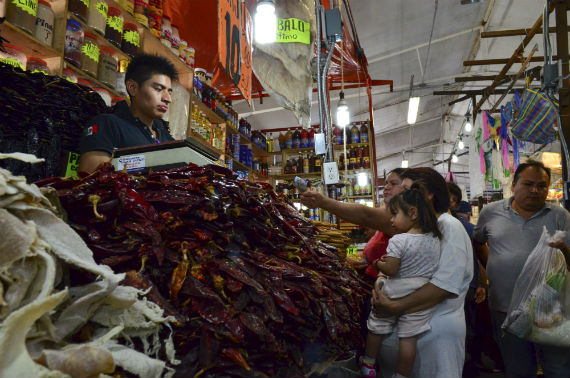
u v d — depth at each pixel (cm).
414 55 845
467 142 1466
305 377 85
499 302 247
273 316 78
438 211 187
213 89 416
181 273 74
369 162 612
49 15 199
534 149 787
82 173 84
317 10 248
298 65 245
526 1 699
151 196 86
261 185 123
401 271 167
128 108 177
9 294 48
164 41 296
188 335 69
